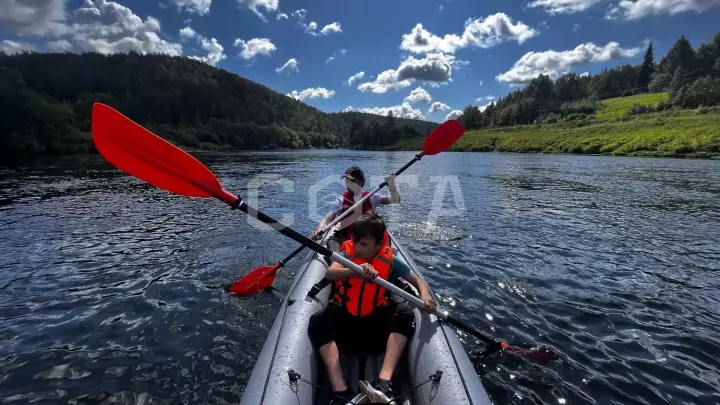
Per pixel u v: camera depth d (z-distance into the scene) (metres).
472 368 2.21
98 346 3.16
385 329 2.52
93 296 4.08
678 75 73.88
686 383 2.74
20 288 4.27
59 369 2.86
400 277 2.85
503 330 3.43
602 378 2.78
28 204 8.96
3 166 18.78
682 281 4.55
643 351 3.13
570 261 5.19
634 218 7.82
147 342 3.22
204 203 9.32
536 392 2.63
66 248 5.65
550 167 20.70
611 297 4.11
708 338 3.33
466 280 4.51
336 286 2.52
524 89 111.19
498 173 17.62
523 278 4.59
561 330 3.45
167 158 2.50
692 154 25.98
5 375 2.78
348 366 2.48
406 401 2.21
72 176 14.63
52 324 3.50
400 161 29.34
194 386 2.69
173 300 3.99
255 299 4.02
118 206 8.83
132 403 2.53
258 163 25.39
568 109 73.44
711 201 9.72
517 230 6.82
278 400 1.87
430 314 2.63
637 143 31.09
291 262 5.11
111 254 5.41
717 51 95.75
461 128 5.15
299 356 2.19
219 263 5.07
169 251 5.54
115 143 2.43
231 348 3.14
